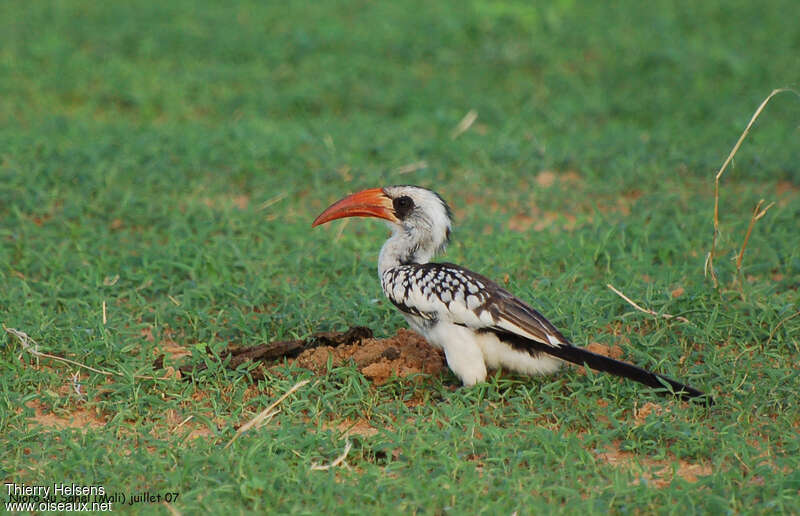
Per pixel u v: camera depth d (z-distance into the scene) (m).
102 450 8.47
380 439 8.70
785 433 8.85
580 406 9.26
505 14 25.77
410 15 26.44
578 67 23.14
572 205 15.67
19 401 9.37
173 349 11.02
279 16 26.42
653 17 26.30
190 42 24.06
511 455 8.44
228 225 14.40
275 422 9.21
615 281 12.45
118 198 15.23
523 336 9.38
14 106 20.05
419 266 9.98
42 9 26.33
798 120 19.52
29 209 14.70
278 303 12.03
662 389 9.23
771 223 14.30
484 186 16.30
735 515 7.61
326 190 16.08
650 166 17.00
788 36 24.77
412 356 10.23
